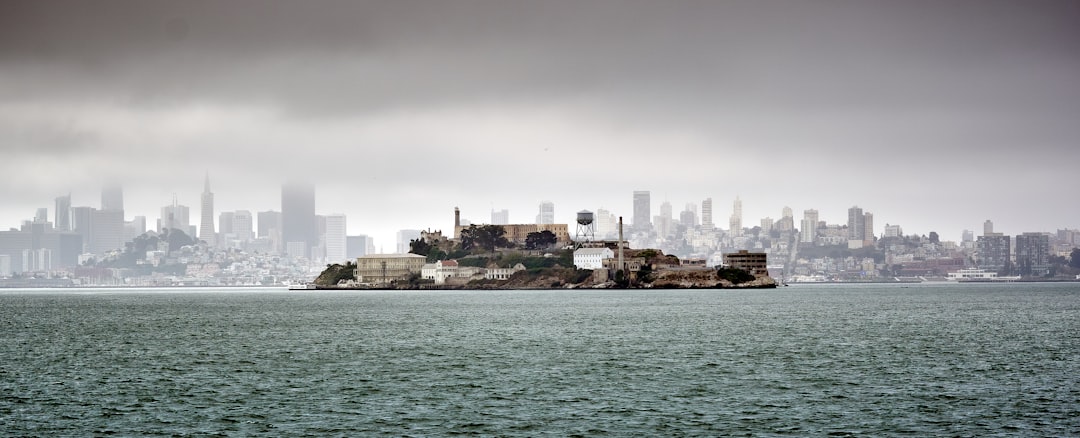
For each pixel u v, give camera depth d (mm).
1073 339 183750
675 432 95188
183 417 102750
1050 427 95375
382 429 97000
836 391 117312
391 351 166625
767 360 149375
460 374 134625
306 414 104375
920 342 178625
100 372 138375
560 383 125375
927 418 100188
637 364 145125
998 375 129625
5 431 96250
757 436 93312
